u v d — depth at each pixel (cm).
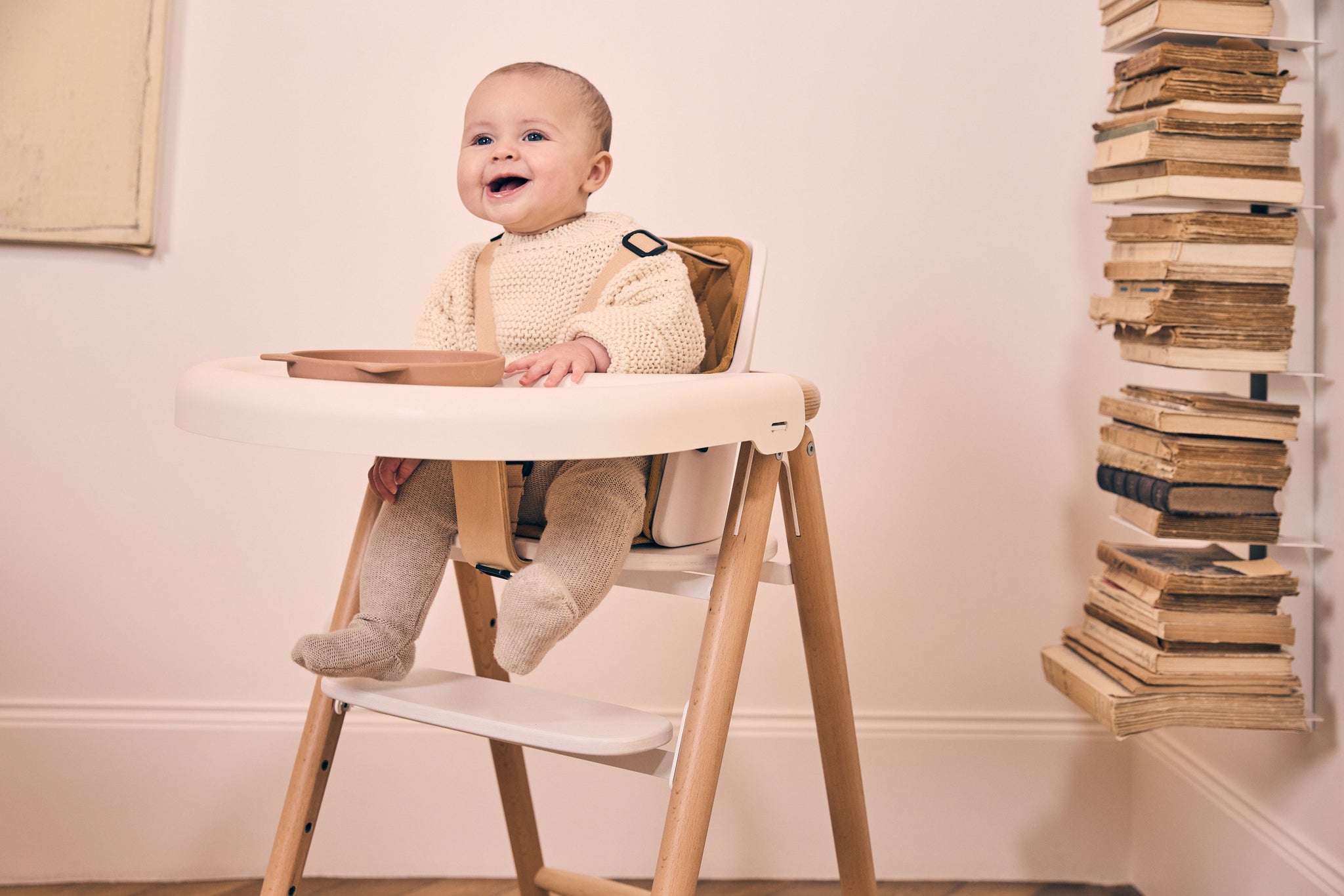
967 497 150
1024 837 151
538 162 96
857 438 148
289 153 141
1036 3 145
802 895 145
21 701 142
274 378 67
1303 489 117
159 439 142
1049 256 148
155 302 141
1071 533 150
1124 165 114
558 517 80
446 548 86
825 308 147
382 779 146
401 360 82
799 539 99
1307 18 117
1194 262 107
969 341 148
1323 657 114
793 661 149
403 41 142
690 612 149
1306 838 115
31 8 134
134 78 136
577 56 143
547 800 148
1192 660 110
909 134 146
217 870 145
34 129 135
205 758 144
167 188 140
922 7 145
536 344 98
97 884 143
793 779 149
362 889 143
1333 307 114
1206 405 108
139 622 143
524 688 87
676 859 77
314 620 146
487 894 143
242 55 140
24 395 140
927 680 151
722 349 100
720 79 144
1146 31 111
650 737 77
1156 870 145
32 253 138
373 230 143
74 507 142
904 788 150
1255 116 107
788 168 145
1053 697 152
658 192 144
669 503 87
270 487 144
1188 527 111
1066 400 149
